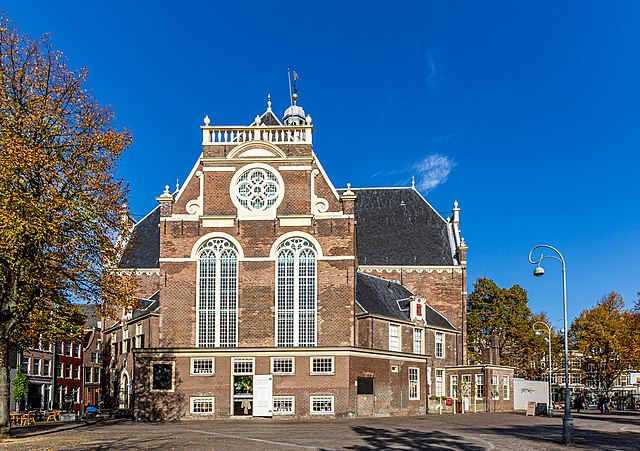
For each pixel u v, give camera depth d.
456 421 48.06
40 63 34.53
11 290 33.50
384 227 76.88
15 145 31.34
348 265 52.50
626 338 79.69
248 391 49.12
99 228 35.50
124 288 36.72
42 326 39.66
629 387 104.38
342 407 48.84
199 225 53.25
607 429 41.81
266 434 34.78
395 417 52.59
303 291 52.47
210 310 52.12
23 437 33.22
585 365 92.81
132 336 66.62
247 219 53.19
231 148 54.44
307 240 53.03
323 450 26.88
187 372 49.03
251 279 52.47
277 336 51.78
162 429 38.75
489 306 96.00
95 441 30.75
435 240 75.75
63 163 34.12
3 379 33.12
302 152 54.34
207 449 27.03
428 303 72.19
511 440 32.44
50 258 33.81
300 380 49.12
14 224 30.33
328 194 53.66
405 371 56.12
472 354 95.00
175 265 52.69
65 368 88.69
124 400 67.00
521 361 95.56
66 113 35.25
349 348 49.50
